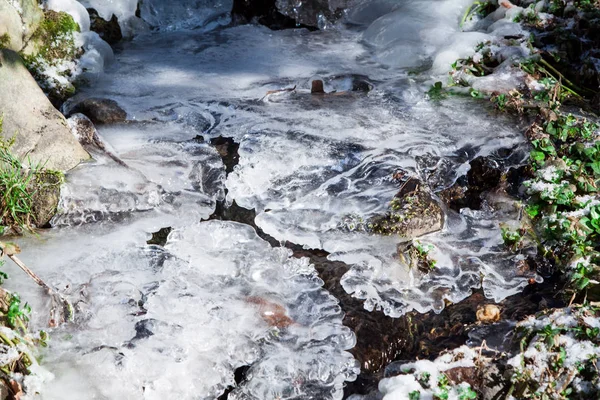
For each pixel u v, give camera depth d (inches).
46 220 105.6
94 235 104.7
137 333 96.5
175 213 107.4
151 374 94.0
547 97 117.0
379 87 122.3
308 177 110.0
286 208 107.7
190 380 94.2
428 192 107.3
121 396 92.8
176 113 117.4
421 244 103.0
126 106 118.3
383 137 113.7
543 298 99.7
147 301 99.0
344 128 115.1
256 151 112.3
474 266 102.5
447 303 99.8
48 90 117.8
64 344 95.3
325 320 98.5
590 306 95.7
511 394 92.5
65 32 121.6
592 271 99.8
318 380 94.7
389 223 105.1
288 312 99.0
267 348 96.4
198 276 101.5
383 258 103.0
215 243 104.9
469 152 112.1
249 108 118.6
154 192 108.3
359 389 94.4
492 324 97.4
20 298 97.2
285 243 105.0
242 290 100.5
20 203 104.9
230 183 109.8
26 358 93.0
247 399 93.7
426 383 92.8
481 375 93.5
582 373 92.6
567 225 103.1
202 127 116.2
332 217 106.7
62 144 108.9
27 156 107.1
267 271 102.1
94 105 116.5
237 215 107.7
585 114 116.7
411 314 99.0
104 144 112.0
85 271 101.0
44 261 101.6
